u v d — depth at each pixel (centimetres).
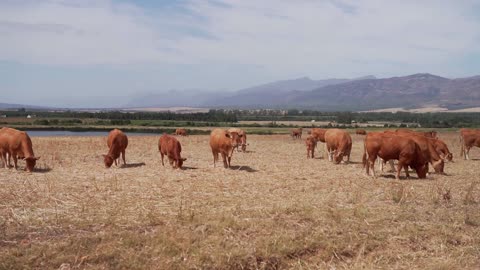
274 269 923
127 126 8531
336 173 2025
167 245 948
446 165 2452
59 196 1353
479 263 973
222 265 898
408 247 1047
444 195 1473
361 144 4203
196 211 1212
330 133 2544
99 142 3781
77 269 848
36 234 988
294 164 2375
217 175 1884
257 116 15238
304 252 988
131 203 1296
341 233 1096
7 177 1703
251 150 3375
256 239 1015
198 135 5738
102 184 1586
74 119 10206
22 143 1930
